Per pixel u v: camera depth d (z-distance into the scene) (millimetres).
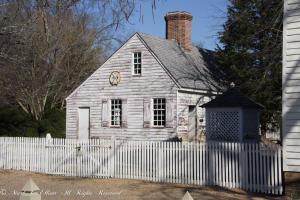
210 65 34312
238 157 16609
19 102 36156
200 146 17562
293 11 14258
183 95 28469
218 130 21922
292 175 14125
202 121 30094
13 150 22188
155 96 28641
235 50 32562
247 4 31172
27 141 21766
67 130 32062
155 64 28766
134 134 29312
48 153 21125
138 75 29391
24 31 15461
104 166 19750
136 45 29625
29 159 21703
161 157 18453
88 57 41344
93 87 31219
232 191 16078
